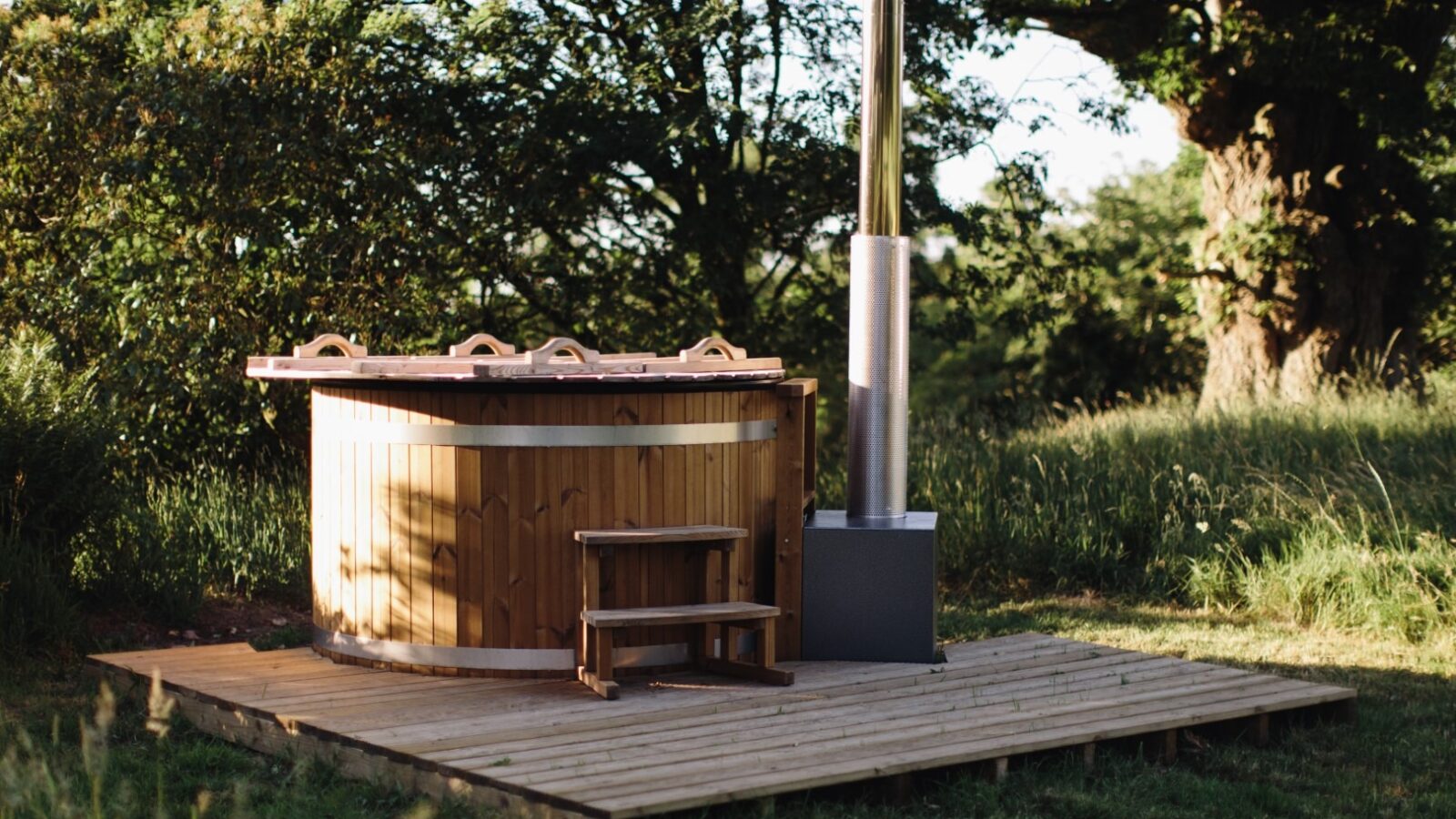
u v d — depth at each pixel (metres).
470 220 12.13
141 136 10.57
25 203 11.30
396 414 6.02
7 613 6.82
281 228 11.14
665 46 12.65
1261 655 7.62
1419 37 15.23
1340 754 5.55
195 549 8.59
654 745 4.85
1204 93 15.37
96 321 10.86
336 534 6.26
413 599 6.03
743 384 6.27
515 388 5.87
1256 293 15.80
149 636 7.64
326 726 5.07
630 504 5.99
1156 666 6.39
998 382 30.77
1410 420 11.21
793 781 4.42
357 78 11.57
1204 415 12.02
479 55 12.66
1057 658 6.54
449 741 4.88
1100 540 9.88
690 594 6.08
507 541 5.92
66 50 11.34
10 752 3.83
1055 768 5.12
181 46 11.09
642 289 13.70
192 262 10.77
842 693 5.72
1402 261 15.84
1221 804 4.80
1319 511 9.23
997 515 10.29
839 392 22.62
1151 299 29.05
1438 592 8.05
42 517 7.29
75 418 7.65
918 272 15.73
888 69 6.50
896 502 6.66
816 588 6.44
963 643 6.95
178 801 4.66
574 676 5.94
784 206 13.55
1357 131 15.50
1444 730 5.98
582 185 13.22
